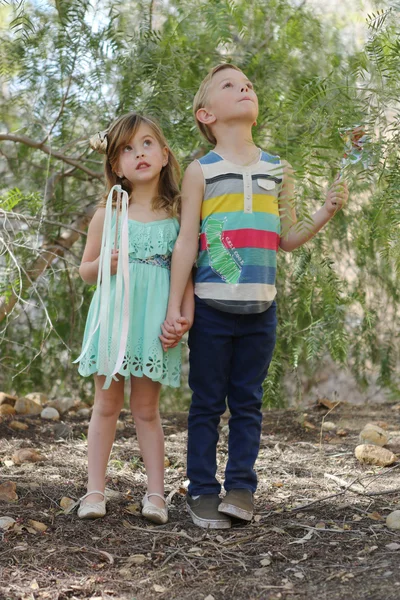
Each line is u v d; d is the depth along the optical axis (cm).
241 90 220
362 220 327
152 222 221
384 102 189
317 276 293
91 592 176
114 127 226
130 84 306
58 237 388
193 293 220
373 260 381
